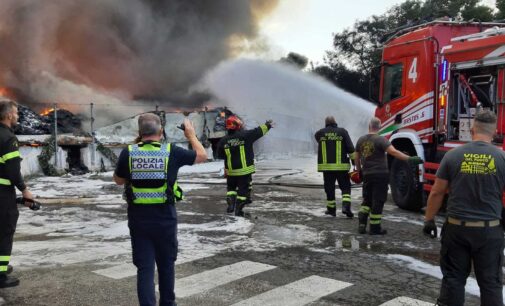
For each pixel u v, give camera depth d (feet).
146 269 10.98
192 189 36.04
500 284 10.82
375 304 12.94
